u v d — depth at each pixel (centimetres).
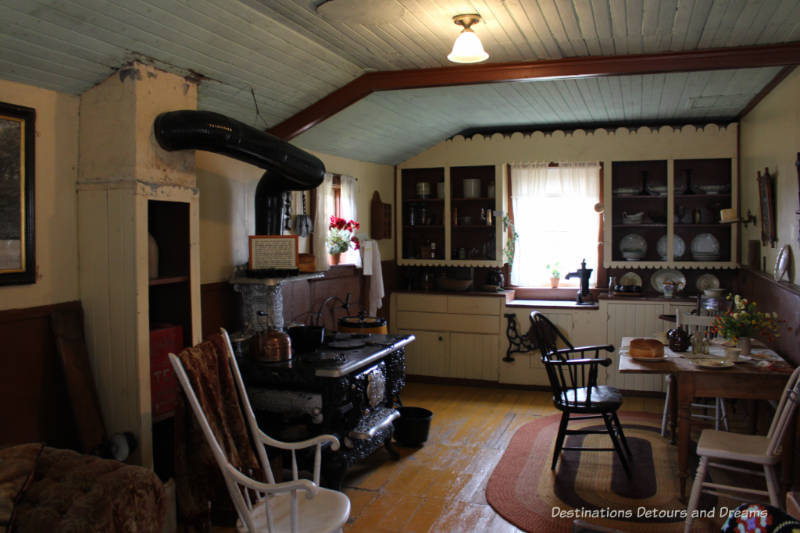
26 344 266
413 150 610
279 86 356
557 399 374
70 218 287
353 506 329
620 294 574
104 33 253
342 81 385
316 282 484
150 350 293
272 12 287
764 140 457
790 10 288
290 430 337
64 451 211
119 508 190
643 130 570
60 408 281
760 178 456
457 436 447
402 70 385
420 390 589
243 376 338
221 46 296
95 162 285
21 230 261
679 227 580
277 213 390
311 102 393
